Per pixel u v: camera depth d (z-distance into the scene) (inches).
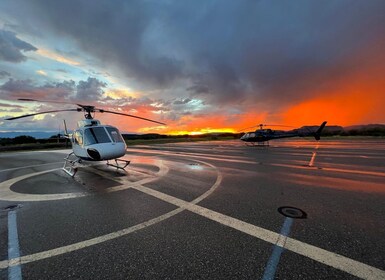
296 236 119.2
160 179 270.1
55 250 109.8
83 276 89.3
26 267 96.1
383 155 459.8
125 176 291.4
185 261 98.1
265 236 119.9
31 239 121.7
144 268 93.7
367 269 90.3
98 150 288.0
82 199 194.5
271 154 523.8
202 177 278.4
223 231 126.9
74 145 341.4
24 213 162.2
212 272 90.0
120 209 167.5
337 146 713.0
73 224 141.1
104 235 125.0
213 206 169.8
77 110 349.1
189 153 604.1
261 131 879.1
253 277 86.4
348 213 150.5
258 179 261.1
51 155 632.4
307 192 202.4
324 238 116.5
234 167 351.6
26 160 513.7
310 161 394.0
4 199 197.8
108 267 94.9
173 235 123.1
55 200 193.0
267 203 174.2
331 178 257.8
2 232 131.0
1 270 94.3
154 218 148.3
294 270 90.3
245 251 105.3
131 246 112.2
